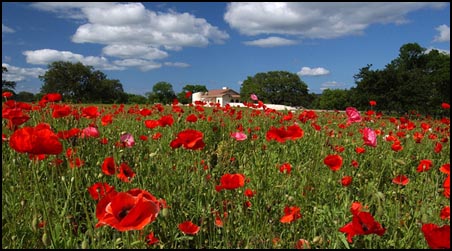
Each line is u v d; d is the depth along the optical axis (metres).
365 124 9.48
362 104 50.38
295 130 3.83
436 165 5.91
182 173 4.25
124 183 3.41
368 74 49.97
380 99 48.41
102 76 85.50
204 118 8.21
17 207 3.02
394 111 48.44
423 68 78.12
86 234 2.57
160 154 4.38
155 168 4.21
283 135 3.85
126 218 1.74
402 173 5.22
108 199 1.95
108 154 4.57
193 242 3.17
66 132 4.07
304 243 2.56
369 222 2.15
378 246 2.79
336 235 2.78
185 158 4.66
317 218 3.28
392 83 49.31
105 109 11.20
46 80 81.25
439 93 48.41
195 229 2.71
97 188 2.81
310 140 6.39
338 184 3.90
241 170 4.71
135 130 6.75
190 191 3.88
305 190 3.58
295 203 3.46
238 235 3.06
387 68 51.00
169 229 3.04
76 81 81.69
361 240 2.67
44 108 6.23
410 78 49.00
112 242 2.57
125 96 84.44
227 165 4.95
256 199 3.30
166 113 9.98
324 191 3.67
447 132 8.94
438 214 3.30
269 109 9.66
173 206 3.46
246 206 3.38
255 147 5.90
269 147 5.95
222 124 8.34
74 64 81.56
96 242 2.59
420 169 4.27
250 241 2.89
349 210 3.10
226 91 95.75
